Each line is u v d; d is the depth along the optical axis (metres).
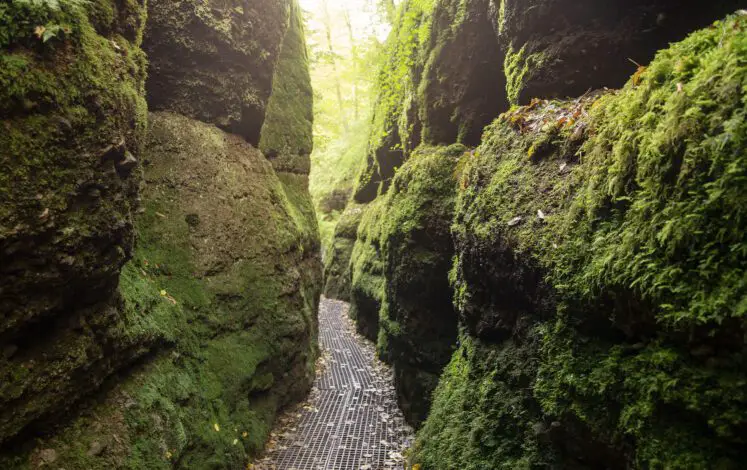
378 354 7.98
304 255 7.64
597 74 3.78
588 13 3.86
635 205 2.00
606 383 2.04
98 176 2.50
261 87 6.20
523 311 3.10
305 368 6.26
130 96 2.78
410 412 5.47
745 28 1.70
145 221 4.46
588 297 2.25
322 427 5.24
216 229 5.03
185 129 5.20
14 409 2.21
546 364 2.55
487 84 6.09
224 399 4.29
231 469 3.91
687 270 1.68
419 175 5.97
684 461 1.59
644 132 2.04
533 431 2.66
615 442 1.99
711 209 1.60
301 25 9.29
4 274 2.07
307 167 8.36
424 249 5.64
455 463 3.23
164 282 4.28
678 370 1.71
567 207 2.71
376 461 4.45
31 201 2.11
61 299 2.41
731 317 1.48
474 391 3.49
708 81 1.68
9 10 2.06
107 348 2.87
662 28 3.44
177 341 3.92
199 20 5.12
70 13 2.33
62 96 2.25
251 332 5.07
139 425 3.01
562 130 3.15
